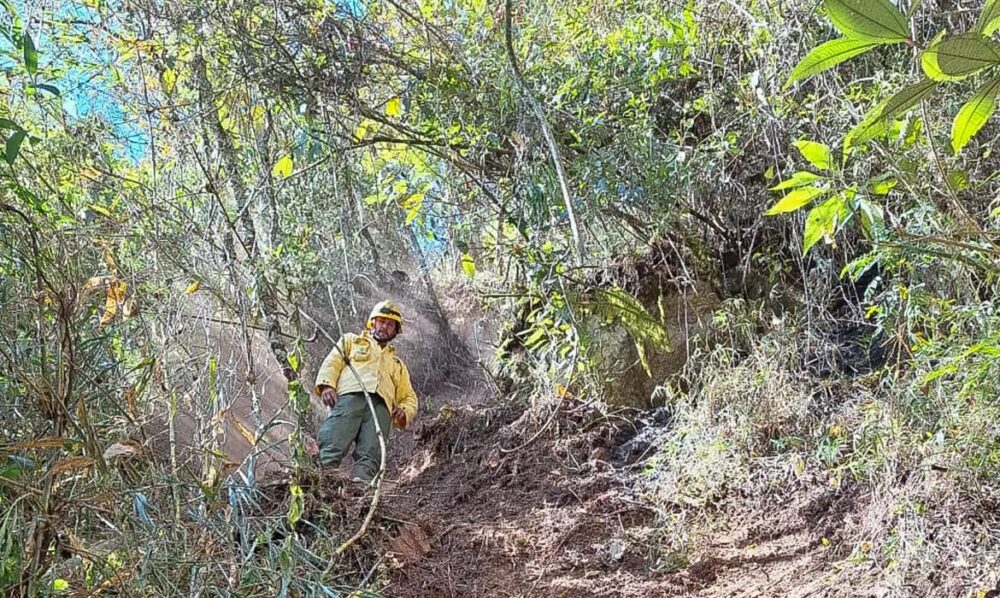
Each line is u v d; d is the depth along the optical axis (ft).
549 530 12.30
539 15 15.53
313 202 15.64
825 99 13.03
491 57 14.02
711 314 16.39
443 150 14.74
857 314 14.55
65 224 9.34
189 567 7.50
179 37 13.19
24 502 6.82
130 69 13.34
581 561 11.46
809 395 13.01
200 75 13.53
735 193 15.90
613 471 14.05
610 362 15.99
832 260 14.48
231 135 13.85
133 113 13.34
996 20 3.88
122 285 8.75
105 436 7.93
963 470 9.21
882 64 13.17
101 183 11.24
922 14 12.38
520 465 14.76
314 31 13.47
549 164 13.79
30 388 7.09
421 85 14.21
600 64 14.53
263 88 13.52
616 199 14.42
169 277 10.79
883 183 8.77
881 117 4.57
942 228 9.61
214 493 8.39
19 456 6.77
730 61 14.69
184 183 12.96
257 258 12.55
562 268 14.12
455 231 17.49
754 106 13.21
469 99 14.15
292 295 14.49
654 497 12.82
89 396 7.73
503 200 14.58
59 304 7.40
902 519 9.37
